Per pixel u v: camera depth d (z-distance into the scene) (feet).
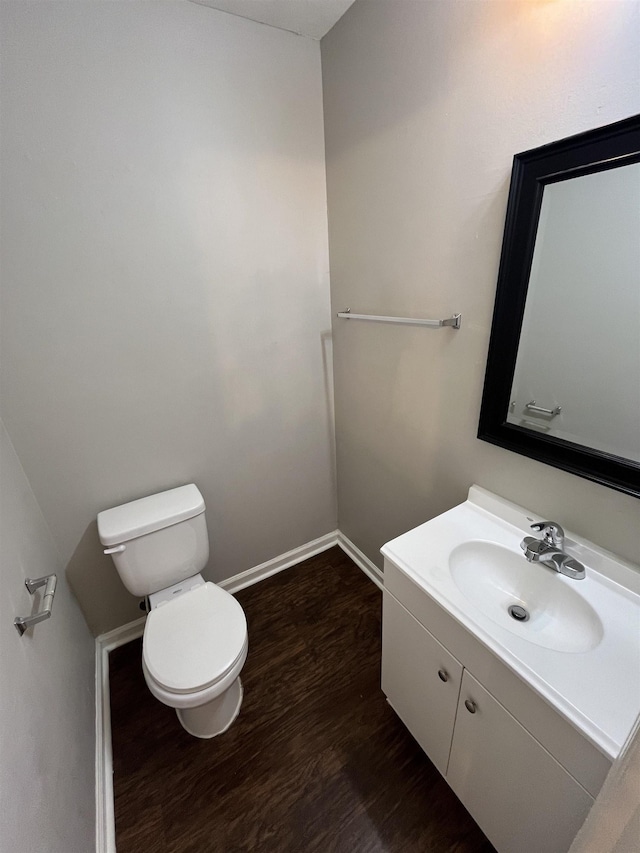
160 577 5.13
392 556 3.70
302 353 6.17
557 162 2.84
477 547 3.87
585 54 2.55
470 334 3.98
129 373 4.89
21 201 3.83
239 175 4.85
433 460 4.96
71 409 4.66
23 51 3.50
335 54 4.70
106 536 4.62
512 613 3.52
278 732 4.68
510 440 3.82
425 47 3.59
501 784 3.16
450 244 3.93
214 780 4.27
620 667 2.61
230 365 5.59
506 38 2.95
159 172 4.37
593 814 1.69
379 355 5.36
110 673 5.50
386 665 4.42
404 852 3.68
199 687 3.91
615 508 3.13
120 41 3.83
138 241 4.48
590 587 3.22
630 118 2.41
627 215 2.61
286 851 3.73
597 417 3.11
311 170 5.36
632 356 2.79
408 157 4.12
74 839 3.10
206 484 5.98
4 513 3.47
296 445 6.69
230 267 5.16
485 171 3.41
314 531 7.60
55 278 4.18
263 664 5.50
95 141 3.98
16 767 2.37
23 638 3.04
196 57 4.22
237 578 6.89
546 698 2.46
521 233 3.19
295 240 5.53
